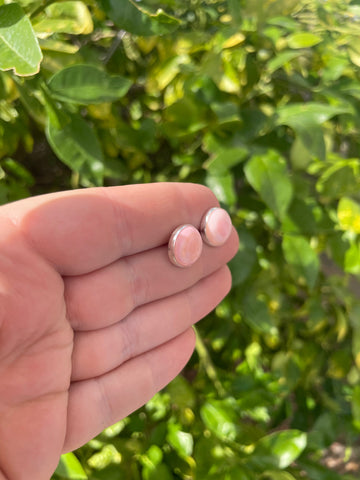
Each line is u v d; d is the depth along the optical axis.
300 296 0.25
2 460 0.11
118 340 0.13
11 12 0.10
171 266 0.13
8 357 0.10
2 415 0.10
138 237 0.12
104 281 0.12
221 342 0.21
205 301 0.14
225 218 0.13
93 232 0.12
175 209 0.13
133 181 0.20
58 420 0.11
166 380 0.14
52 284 0.11
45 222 0.11
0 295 0.10
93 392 0.13
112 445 0.16
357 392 0.20
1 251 0.10
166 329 0.14
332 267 0.27
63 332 0.11
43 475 0.11
